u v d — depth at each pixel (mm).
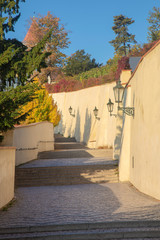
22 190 14328
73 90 43562
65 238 7082
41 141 25344
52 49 60594
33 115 26516
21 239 7000
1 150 10047
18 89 10266
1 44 11531
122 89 16484
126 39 78562
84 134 36281
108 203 10062
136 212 8391
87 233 7113
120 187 13930
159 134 9914
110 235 7039
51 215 8656
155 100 10438
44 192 13406
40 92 27938
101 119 30359
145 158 11570
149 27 46125
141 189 12164
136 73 14000
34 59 10555
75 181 16031
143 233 7000
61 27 61312
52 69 58438
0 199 9891
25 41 57312
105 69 50375
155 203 9484
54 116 29578
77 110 40125
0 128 11398
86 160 20328
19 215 8859
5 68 10828
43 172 17250
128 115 15852
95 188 13992
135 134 13836
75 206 9852
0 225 7738
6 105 10203
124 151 15906
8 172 11109
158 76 10195
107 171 17047
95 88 36188
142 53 30094
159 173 9859
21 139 19766
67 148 30219
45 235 7117
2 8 11648
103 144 29594
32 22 59688
